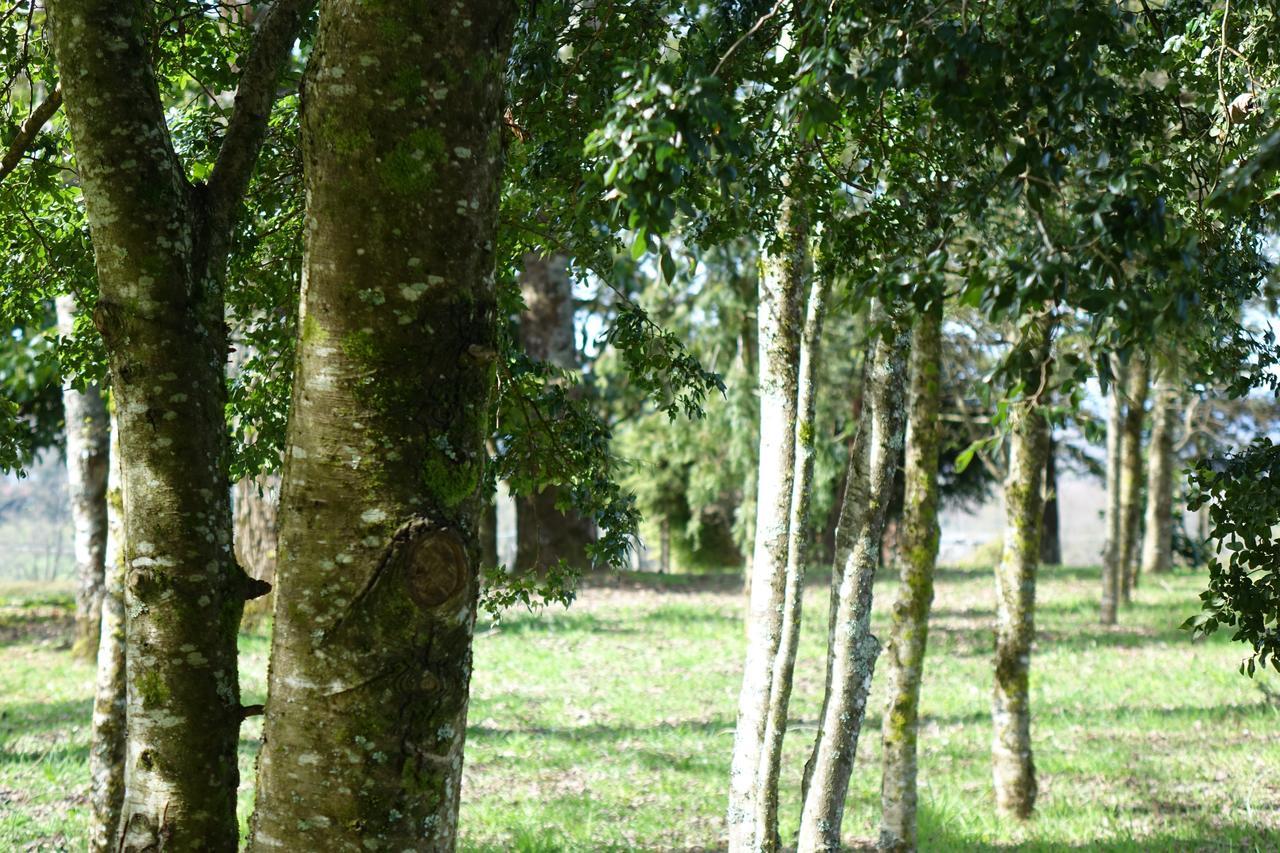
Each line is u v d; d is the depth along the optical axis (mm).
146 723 3852
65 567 64375
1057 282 2748
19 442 6445
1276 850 8406
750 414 21688
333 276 3102
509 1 3211
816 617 21688
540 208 5715
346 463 3094
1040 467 9750
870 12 3359
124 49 3875
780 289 6402
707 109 2883
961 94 3225
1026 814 9672
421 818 3145
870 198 5230
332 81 3064
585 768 11414
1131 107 5141
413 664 3100
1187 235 2752
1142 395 19172
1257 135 5004
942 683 15938
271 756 3172
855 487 6461
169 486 3871
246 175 4344
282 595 3170
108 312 3871
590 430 6039
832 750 6395
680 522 34375
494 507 21062
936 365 7742
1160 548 28859
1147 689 15031
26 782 10336
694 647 18750
